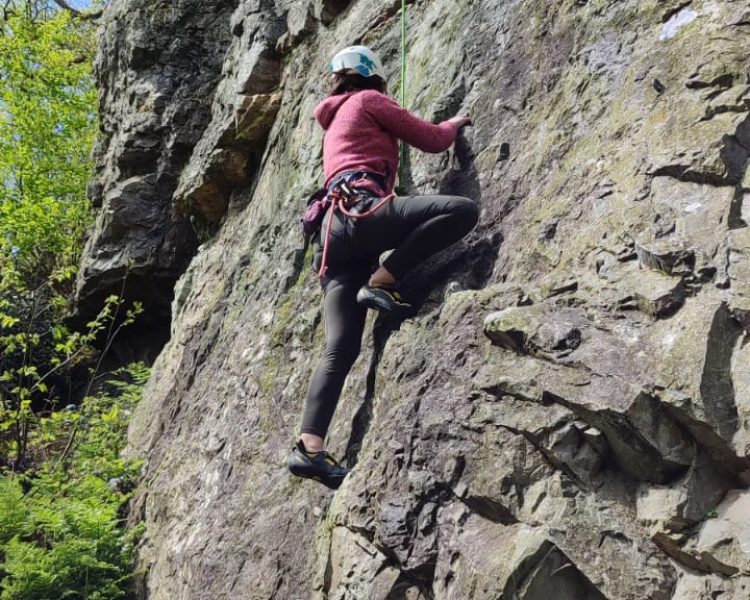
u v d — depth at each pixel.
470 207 2.90
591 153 2.90
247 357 4.57
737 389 2.10
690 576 2.04
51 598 4.51
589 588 2.14
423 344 2.99
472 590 2.25
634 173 2.66
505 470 2.37
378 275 3.04
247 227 5.90
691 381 2.11
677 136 2.58
